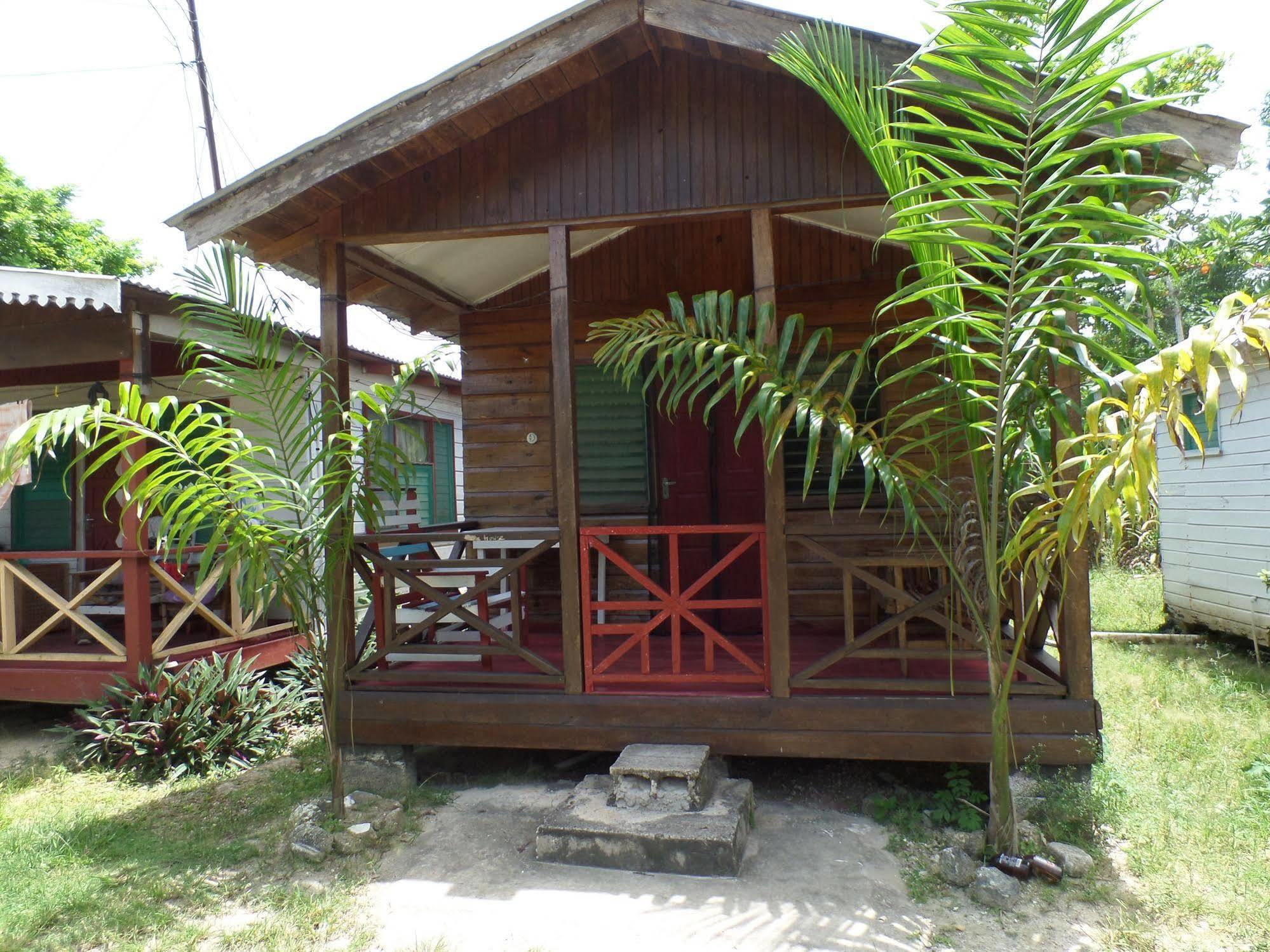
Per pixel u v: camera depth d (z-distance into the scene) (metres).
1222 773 4.09
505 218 4.20
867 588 5.50
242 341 3.76
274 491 3.71
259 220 4.27
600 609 4.13
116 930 3.00
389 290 5.80
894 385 5.38
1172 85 9.67
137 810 4.21
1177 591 8.06
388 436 9.36
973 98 2.71
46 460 7.88
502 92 3.88
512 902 3.12
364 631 4.62
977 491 3.23
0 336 5.93
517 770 4.55
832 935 2.84
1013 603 4.35
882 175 3.18
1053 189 2.70
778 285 5.57
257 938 2.93
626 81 4.11
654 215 4.06
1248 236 12.63
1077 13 2.52
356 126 3.98
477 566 4.23
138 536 3.52
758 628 5.62
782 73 3.96
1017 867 3.15
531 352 6.00
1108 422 2.67
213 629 6.53
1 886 3.31
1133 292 3.04
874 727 3.78
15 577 5.85
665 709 3.96
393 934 2.93
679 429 5.77
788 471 5.59
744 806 3.61
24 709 6.24
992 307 4.79
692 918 2.96
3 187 14.14
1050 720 3.64
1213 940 2.77
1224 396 7.21
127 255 17.22
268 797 4.30
